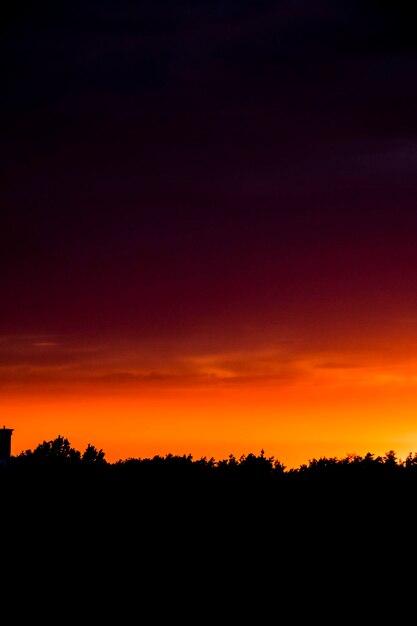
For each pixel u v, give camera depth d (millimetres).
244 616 58094
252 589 59781
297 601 58812
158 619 57875
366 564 60656
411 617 57469
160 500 65625
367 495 64875
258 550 62062
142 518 64500
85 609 58812
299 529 63000
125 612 58531
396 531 62438
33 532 63750
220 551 62156
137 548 62688
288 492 66000
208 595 59562
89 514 64938
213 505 65125
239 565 61156
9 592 59938
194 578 60625
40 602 59219
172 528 63594
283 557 61438
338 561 60938
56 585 60406
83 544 62969
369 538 62156
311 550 61750
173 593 59688
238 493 65875
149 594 59750
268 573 60625
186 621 57844
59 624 57656
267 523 63562
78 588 60312
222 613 58375
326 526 63062
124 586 60344
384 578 59938
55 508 65438
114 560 62062
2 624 57531
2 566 61719
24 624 57719
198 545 62562
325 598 58938
